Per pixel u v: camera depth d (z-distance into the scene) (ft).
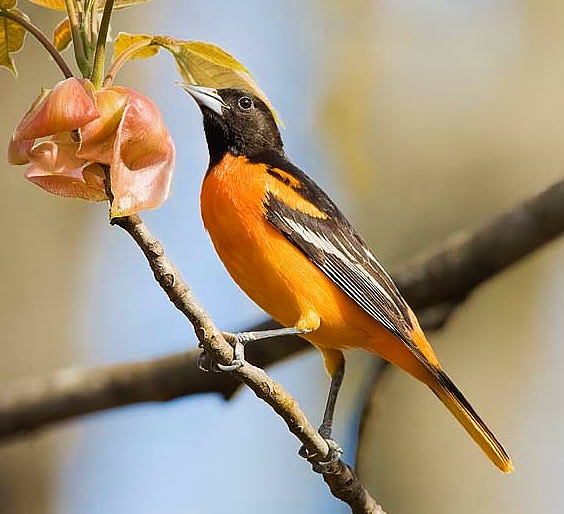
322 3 53.36
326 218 31.50
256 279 30.96
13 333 37.83
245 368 23.38
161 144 20.47
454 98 55.77
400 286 34.94
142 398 36.65
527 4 57.77
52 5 23.41
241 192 30.96
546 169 55.57
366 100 53.01
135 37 23.41
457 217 53.83
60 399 36.45
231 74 23.59
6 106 38.27
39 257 38.37
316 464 25.38
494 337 52.85
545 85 57.11
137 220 21.62
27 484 39.86
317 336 31.63
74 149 20.53
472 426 31.09
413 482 49.24
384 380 33.81
